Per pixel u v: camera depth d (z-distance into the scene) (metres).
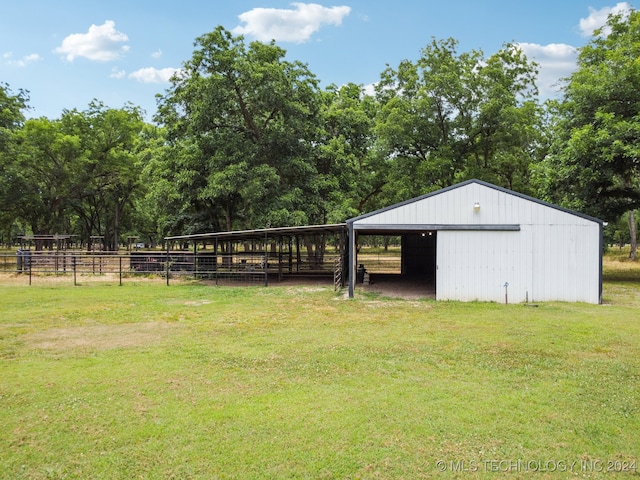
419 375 6.11
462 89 24.17
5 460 3.93
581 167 17.66
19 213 34.56
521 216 13.02
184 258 21.83
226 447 4.13
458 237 13.25
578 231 12.91
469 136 24.89
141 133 33.09
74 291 15.45
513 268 13.02
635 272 23.27
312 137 24.91
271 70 20.28
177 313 11.08
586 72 18.97
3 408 5.03
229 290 15.80
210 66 20.47
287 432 4.41
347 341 8.07
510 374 6.15
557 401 5.16
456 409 4.93
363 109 28.66
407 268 23.73
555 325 9.49
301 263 23.88
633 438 4.29
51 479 3.65
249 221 22.53
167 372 6.27
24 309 11.65
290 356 7.07
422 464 3.84
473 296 13.16
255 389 5.59
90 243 43.03
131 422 4.65
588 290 12.84
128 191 38.88
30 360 6.91
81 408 5.02
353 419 4.68
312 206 22.47
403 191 25.06
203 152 21.53
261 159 22.31
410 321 9.99
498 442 4.21
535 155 27.33
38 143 29.22
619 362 6.70
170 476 3.67
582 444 4.18
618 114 17.70
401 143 25.27
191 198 22.16
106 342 8.08
